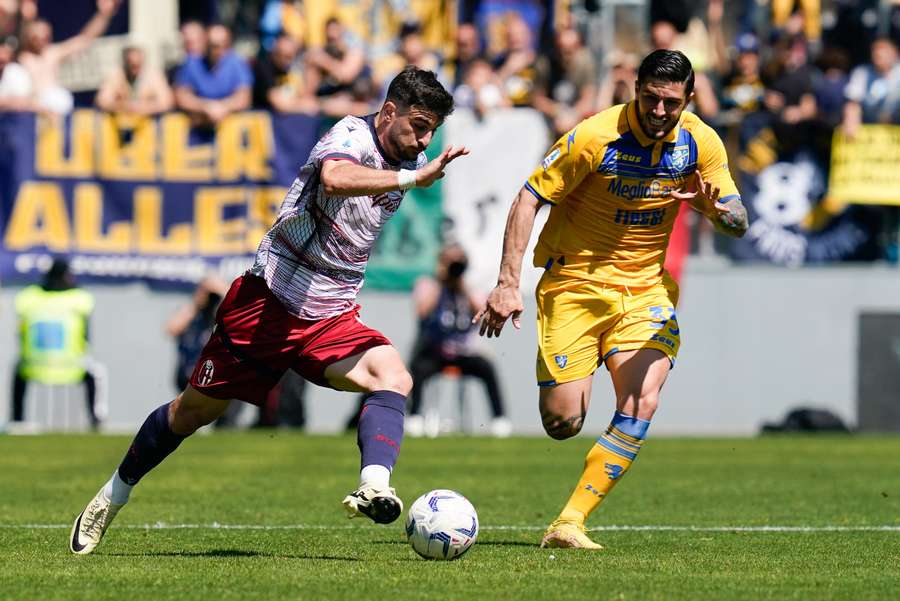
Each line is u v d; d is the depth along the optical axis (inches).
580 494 972.6
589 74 2536.9
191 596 728.3
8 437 2212.1
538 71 2559.1
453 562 870.4
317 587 759.1
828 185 2522.1
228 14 2842.0
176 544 976.9
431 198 2504.9
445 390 2481.5
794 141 2517.2
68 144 2507.4
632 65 2373.3
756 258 2539.4
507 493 1432.1
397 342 2512.3
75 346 2428.6
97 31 2812.5
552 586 768.3
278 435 2303.2
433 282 2389.3
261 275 874.8
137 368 2519.7
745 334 2546.8
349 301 887.7
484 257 2511.1
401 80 833.5
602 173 965.2
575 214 992.2
